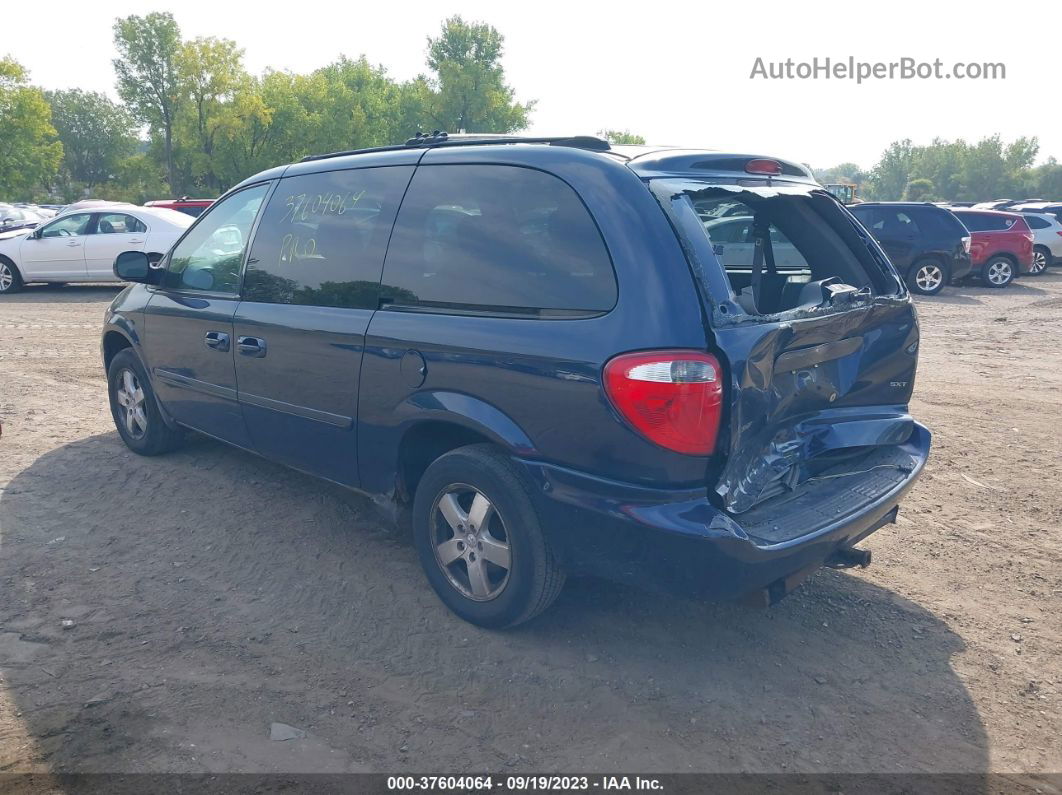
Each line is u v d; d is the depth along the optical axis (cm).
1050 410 762
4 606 375
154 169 6675
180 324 485
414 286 362
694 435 284
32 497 495
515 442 322
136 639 352
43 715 301
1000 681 339
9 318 1209
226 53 5959
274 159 6331
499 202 341
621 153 330
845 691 329
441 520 368
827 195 387
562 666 339
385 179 389
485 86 6356
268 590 395
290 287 418
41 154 6150
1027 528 491
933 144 15212
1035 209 2539
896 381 385
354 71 7431
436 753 288
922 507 521
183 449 573
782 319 306
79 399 722
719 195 328
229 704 311
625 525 297
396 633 361
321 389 398
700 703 318
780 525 308
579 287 307
